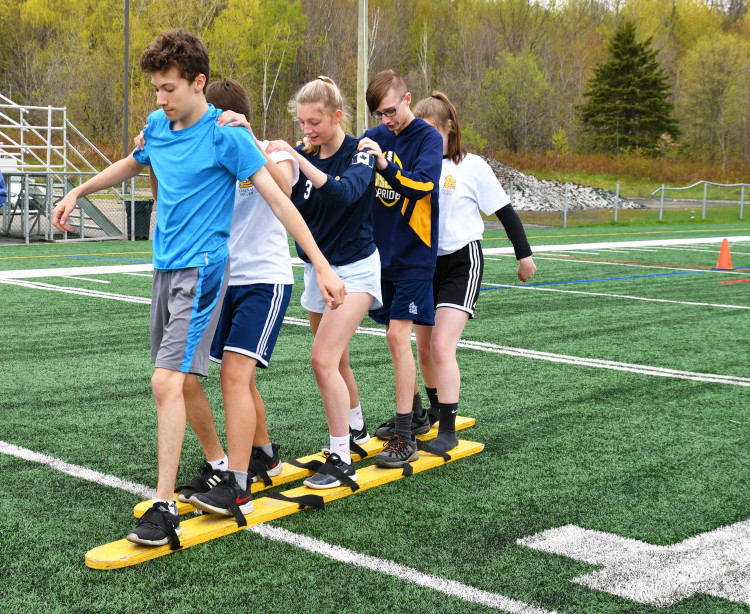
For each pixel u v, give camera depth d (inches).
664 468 149.6
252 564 106.5
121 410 183.2
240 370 121.6
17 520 120.2
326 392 133.5
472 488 137.5
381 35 2326.5
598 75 2349.9
